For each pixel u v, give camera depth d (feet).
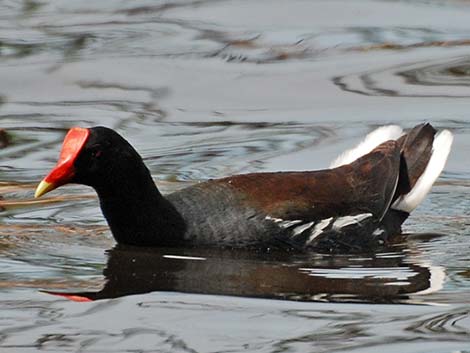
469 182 48.06
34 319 33.58
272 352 30.89
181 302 35.04
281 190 41.32
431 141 44.24
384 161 43.14
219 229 40.47
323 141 53.42
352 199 41.81
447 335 31.91
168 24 71.26
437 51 65.98
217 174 49.19
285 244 40.57
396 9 73.56
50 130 55.57
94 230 43.14
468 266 38.75
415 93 59.72
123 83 62.18
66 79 62.75
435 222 44.11
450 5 74.28
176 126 56.03
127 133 55.16
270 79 62.44
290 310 34.27
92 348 31.37
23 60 65.31
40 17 72.69
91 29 70.18
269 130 55.21
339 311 34.14
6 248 40.86
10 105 59.31
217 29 70.28
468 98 58.65
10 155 52.26
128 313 34.06
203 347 31.37
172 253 40.14
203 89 61.26
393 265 39.04
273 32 69.67
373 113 56.95
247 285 36.73
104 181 40.29
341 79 62.18
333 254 40.55
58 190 48.06
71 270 38.34
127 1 75.92
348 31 69.62
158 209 40.63
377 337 31.83
